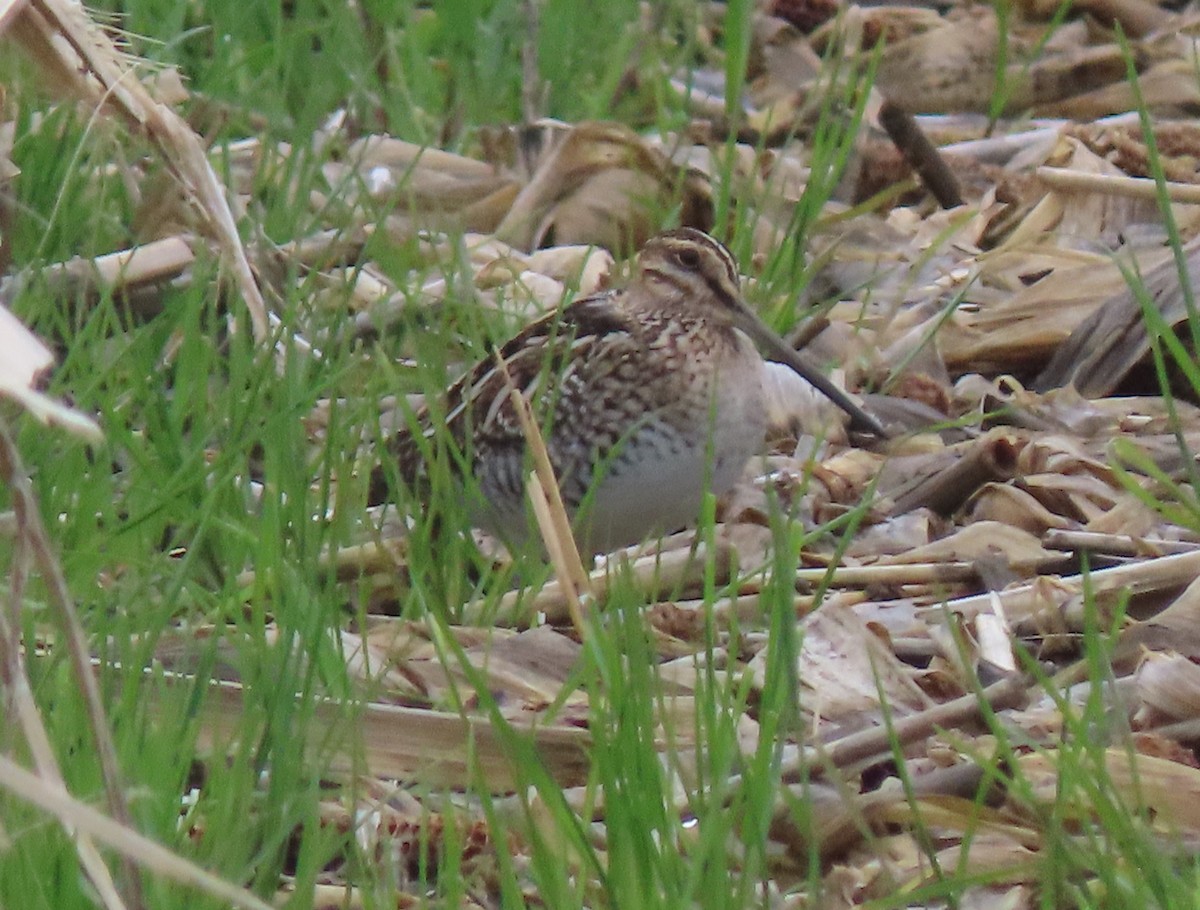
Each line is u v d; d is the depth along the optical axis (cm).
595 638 651
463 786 714
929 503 1007
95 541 794
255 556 788
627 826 580
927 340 1149
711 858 573
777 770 604
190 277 1091
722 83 1619
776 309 1191
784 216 1327
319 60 1506
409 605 822
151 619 730
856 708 780
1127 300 1145
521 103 1501
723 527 956
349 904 619
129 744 607
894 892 611
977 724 727
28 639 679
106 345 1020
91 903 566
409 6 1599
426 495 997
